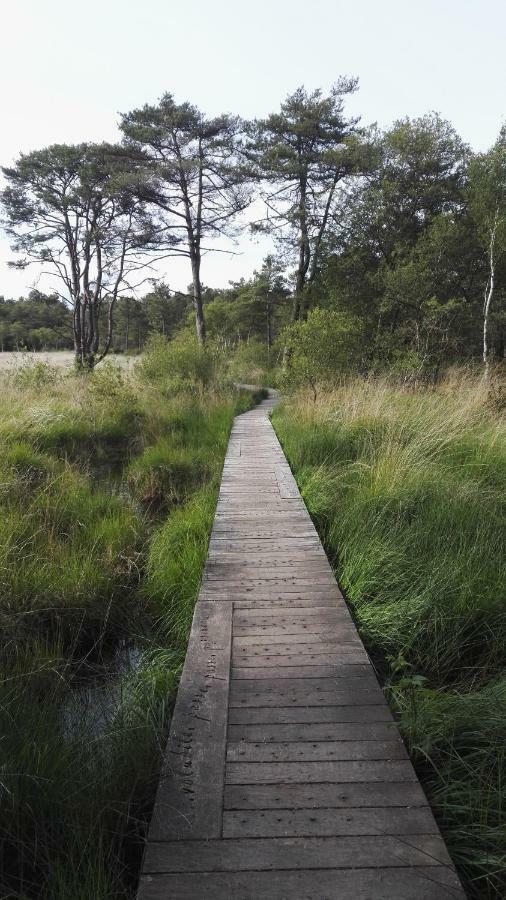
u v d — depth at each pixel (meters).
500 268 19.39
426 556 4.09
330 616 3.49
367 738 2.35
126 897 1.80
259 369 31.55
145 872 1.71
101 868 1.82
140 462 8.35
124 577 4.54
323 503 5.84
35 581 4.07
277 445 9.68
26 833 2.03
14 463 6.91
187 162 21.16
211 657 3.01
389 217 20.94
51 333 36.50
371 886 1.66
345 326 15.13
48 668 3.14
